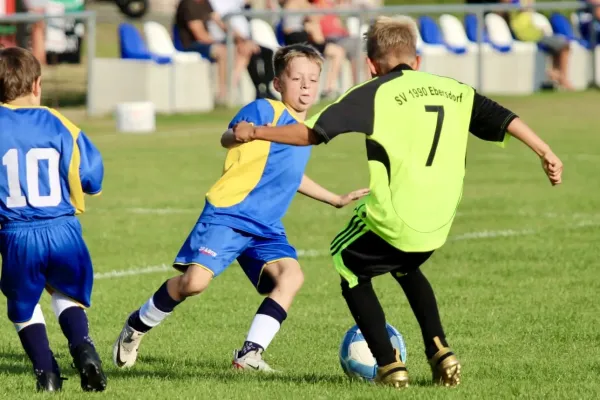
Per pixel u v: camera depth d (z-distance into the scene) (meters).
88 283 18.78
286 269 21.09
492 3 91.25
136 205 46.12
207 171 56.25
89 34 76.00
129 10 114.00
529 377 20.19
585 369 21.00
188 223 41.78
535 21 92.25
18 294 18.59
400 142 17.91
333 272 32.66
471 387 18.95
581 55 91.75
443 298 28.48
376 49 18.91
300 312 27.39
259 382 19.69
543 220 41.12
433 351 18.94
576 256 34.12
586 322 25.52
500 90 88.69
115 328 25.70
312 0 82.25
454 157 18.22
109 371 21.22
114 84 77.75
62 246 18.42
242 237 20.83
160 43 79.94
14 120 18.39
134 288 30.38
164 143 67.12
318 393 18.62
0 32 75.69
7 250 18.39
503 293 29.00
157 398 18.33
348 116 17.69
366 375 19.91
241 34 79.19
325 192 21.78
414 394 18.25
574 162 57.84
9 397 18.53
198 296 29.48
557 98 85.19
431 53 85.00
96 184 18.62
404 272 19.17
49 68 78.62
